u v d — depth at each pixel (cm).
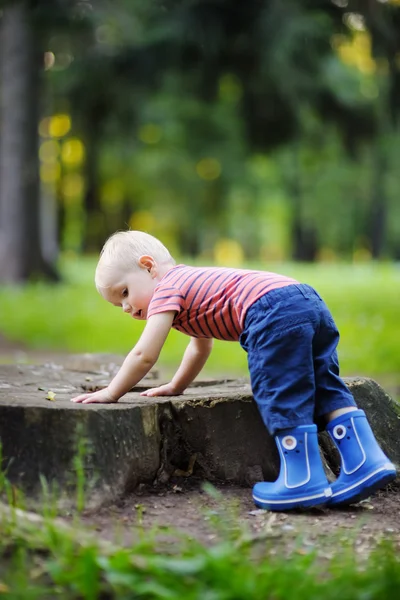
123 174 3038
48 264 2050
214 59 1157
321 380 347
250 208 3866
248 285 354
